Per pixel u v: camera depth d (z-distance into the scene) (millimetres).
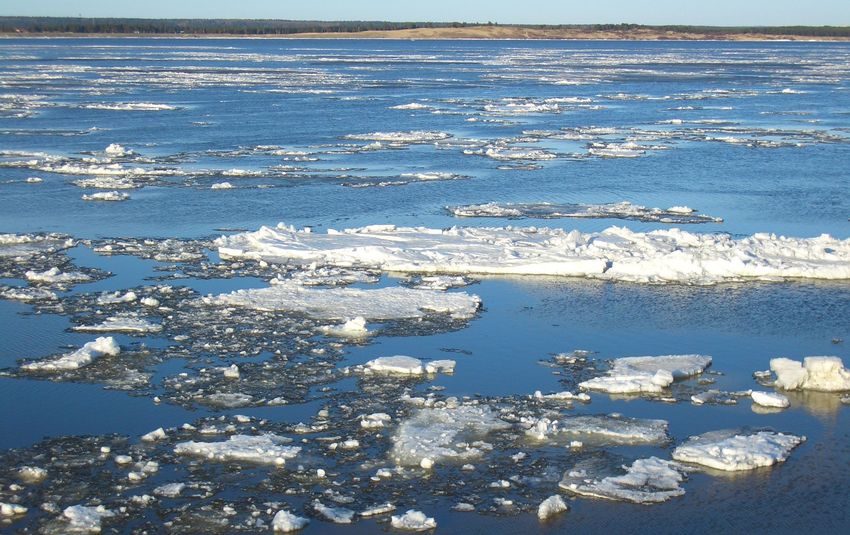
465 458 19141
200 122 74312
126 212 41250
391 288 29656
